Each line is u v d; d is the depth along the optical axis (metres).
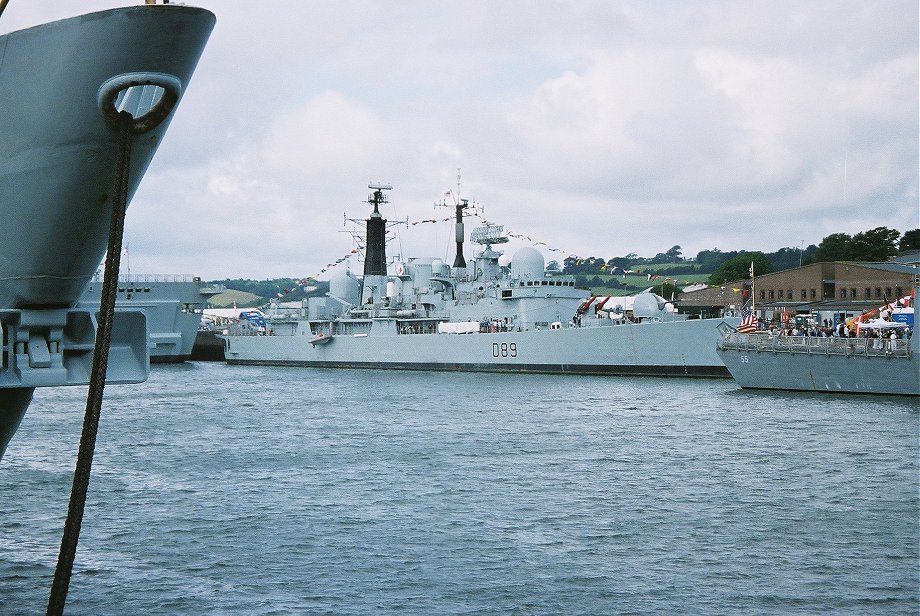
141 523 21.64
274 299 94.31
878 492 24.48
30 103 11.04
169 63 10.98
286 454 31.03
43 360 12.35
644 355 57.34
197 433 36.12
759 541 20.16
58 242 11.86
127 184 10.84
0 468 28.25
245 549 19.53
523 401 46.38
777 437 32.84
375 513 22.64
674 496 24.28
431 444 33.00
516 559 18.89
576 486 25.55
